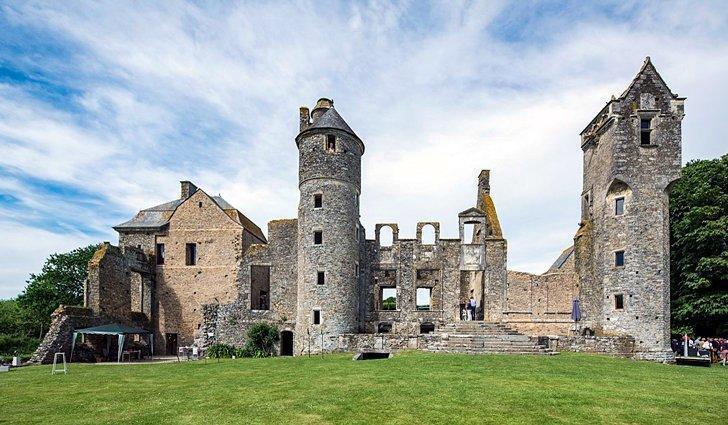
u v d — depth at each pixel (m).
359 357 23.61
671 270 34.44
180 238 38.78
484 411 12.09
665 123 29.39
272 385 16.00
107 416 12.27
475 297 38.94
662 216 28.58
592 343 27.17
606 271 29.97
